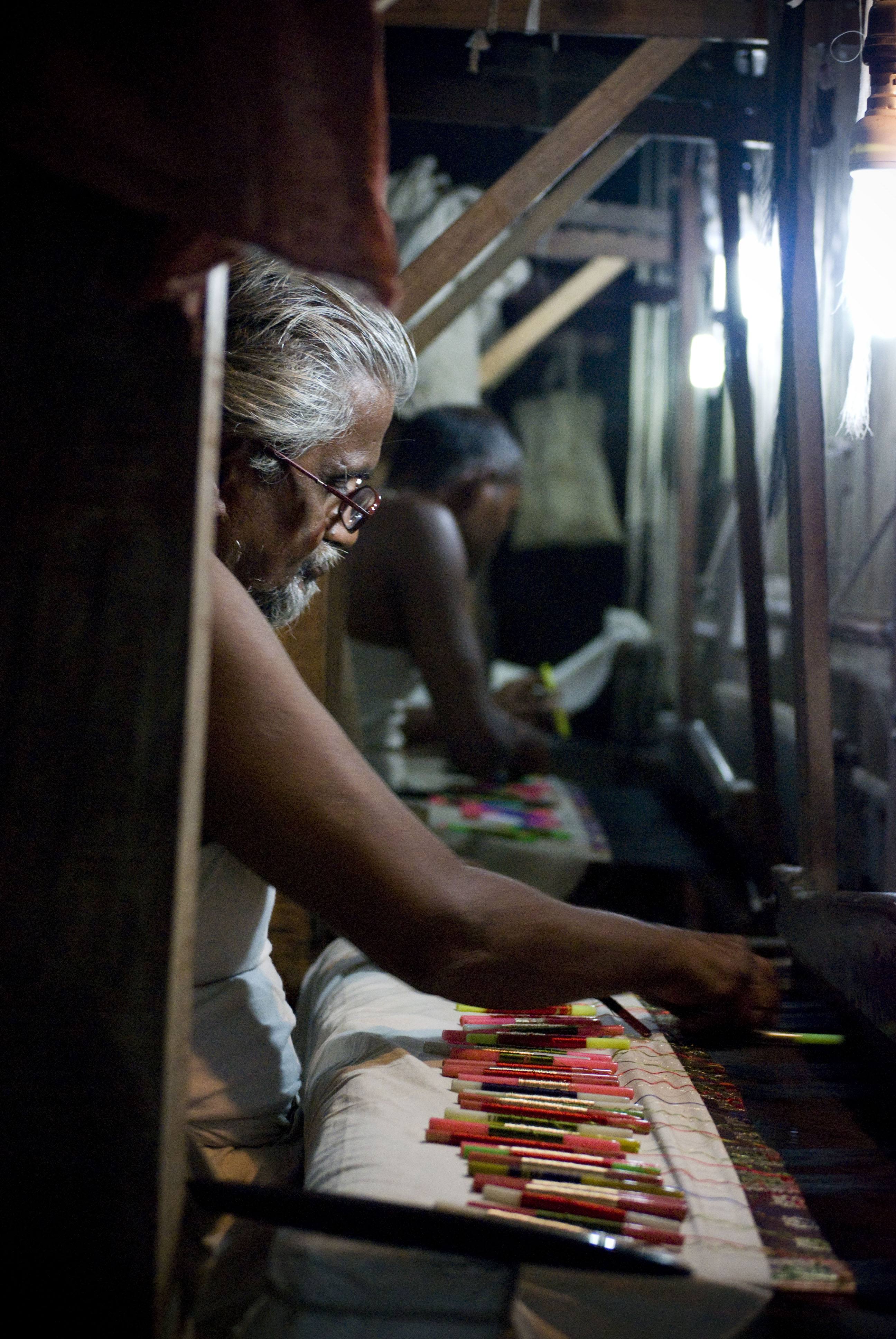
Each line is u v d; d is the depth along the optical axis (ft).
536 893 3.36
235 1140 3.43
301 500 3.57
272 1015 3.59
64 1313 2.32
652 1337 2.27
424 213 11.71
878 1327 2.30
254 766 2.94
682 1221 2.67
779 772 8.21
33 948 2.31
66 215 2.30
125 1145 2.31
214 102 2.12
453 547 8.24
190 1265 2.50
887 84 3.89
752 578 6.26
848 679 6.91
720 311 7.67
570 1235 2.49
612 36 5.30
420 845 3.10
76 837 2.31
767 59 6.01
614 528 17.06
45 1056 2.31
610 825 8.62
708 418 11.96
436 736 10.52
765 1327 2.28
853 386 4.17
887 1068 3.45
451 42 6.51
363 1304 2.35
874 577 6.19
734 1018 3.62
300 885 3.04
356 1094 3.29
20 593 2.32
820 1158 3.05
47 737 2.32
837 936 3.94
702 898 6.59
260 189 2.11
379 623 8.43
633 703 14.37
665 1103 3.28
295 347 3.45
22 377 2.32
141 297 2.27
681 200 10.82
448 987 3.17
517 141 11.98
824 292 5.91
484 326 13.64
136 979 2.30
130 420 2.30
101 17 2.13
